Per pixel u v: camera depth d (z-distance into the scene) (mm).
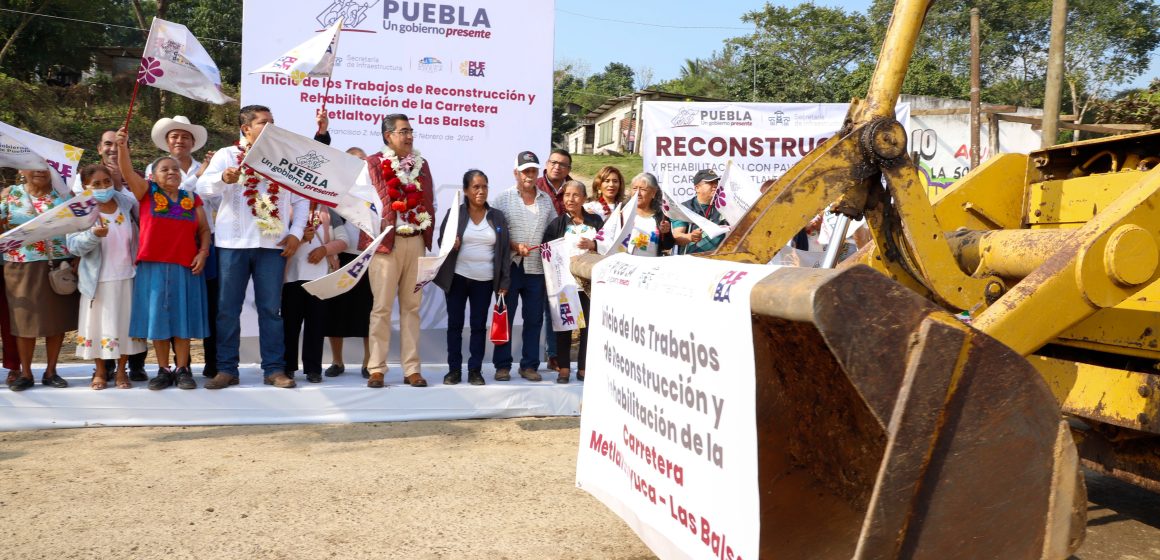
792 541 3045
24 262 5824
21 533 3818
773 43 43750
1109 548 3918
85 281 5820
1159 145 3959
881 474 2037
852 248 7559
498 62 7645
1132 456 3828
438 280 6426
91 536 3793
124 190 6266
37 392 5828
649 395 2807
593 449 3324
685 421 2568
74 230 5582
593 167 32500
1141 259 2914
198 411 6008
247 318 7441
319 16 7277
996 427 2141
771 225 3234
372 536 3848
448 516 4129
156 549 3652
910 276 3699
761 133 9352
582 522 4059
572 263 3650
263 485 4590
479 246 6492
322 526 3967
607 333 3205
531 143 7770
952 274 3436
